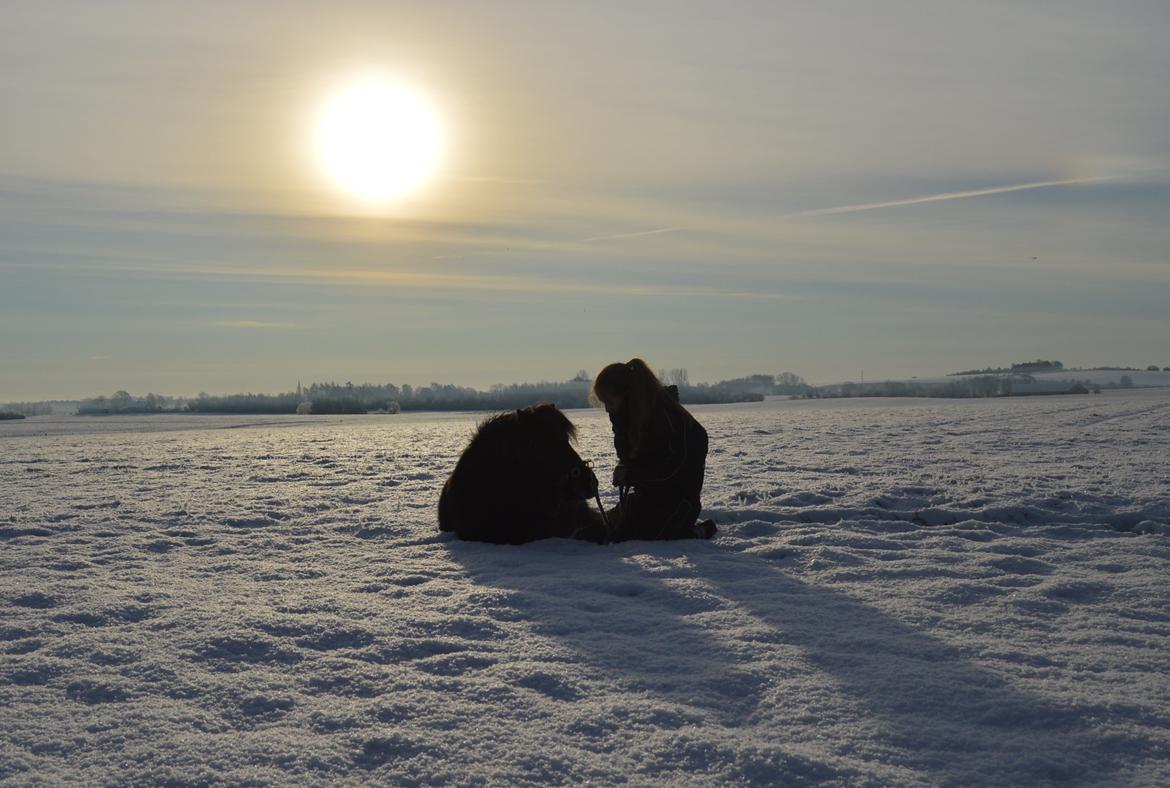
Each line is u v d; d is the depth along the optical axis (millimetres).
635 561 5891
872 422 22344
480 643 4133
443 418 42938
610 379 6539
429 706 3387
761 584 5207
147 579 5547
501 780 2818
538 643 4129
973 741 3053
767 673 3684
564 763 2920
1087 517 7309
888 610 4602
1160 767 2873
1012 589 4992
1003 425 19672
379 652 4027
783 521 7547
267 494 9617
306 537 7059
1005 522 7316
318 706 3412
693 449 6621
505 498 6652
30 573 5707
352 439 19812
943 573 5402
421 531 7270
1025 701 3344
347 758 2973
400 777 2844
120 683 3643
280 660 3939
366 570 5805
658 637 4215
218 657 3982
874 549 6227
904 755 2965
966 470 10633
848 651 3973
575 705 3393
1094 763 2900
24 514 8195
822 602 4777
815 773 2836
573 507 6965
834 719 3242
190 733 3172
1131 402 35625
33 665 3834
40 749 3055
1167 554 5934
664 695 3482
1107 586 5039
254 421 41656
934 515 7520
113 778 2836
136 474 12039
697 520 7473
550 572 5668
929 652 3936
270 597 5035
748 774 2840
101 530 7332
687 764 2912
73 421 47125
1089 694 3412
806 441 15742
